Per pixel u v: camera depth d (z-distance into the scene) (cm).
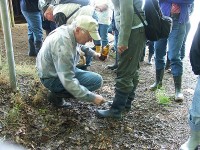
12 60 344
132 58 295
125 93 314
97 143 291
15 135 285
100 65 525
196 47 236
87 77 328
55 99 336
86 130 307
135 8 281
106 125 321
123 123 329
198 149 293
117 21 298
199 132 266
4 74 386
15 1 811
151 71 516
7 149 266
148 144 298
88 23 280
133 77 313
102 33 531
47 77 314
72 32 287
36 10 471
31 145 277
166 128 329
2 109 321
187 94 427
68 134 299
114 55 566
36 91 368
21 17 834
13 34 682
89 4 370
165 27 296
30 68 438
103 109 352
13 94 346
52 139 289
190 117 263
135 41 288
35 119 312
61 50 282
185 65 559
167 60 509
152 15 284
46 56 304
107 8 512
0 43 556
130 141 300
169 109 374
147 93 418
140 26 286
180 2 349
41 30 499
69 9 348
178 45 374
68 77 286
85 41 289
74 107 349
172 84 462
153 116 353
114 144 293
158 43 400
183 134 319
